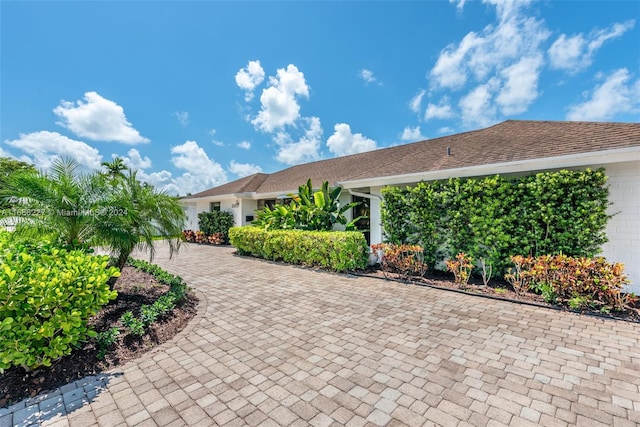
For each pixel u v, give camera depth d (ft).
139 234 19.04
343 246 26.81
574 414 8.52
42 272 10.27
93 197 16.97
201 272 29.07
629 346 12.58
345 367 11.27
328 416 8.60
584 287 16.65
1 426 8.32
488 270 22.68
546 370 10.84
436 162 27.37
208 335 14.37
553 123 28.07
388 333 14.26
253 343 13.44
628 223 18.71
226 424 8.34
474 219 22.70
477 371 10.84
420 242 26.13
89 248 17.17
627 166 18.75
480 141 29.89
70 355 11.67
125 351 12.53
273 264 33.09
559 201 19.54
